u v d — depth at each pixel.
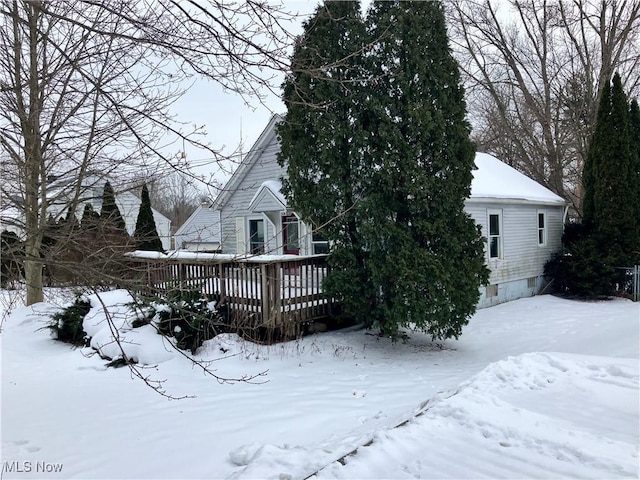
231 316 9.34
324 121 9.06
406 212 9.37
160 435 5.03
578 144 21.62
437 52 9.30
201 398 6.38
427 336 10.57
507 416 3.95
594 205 16.08
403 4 8.96
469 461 3.19
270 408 5.88
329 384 7.04
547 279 17.38
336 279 9.12
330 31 8.79
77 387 6.93
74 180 6.08
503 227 15.38
